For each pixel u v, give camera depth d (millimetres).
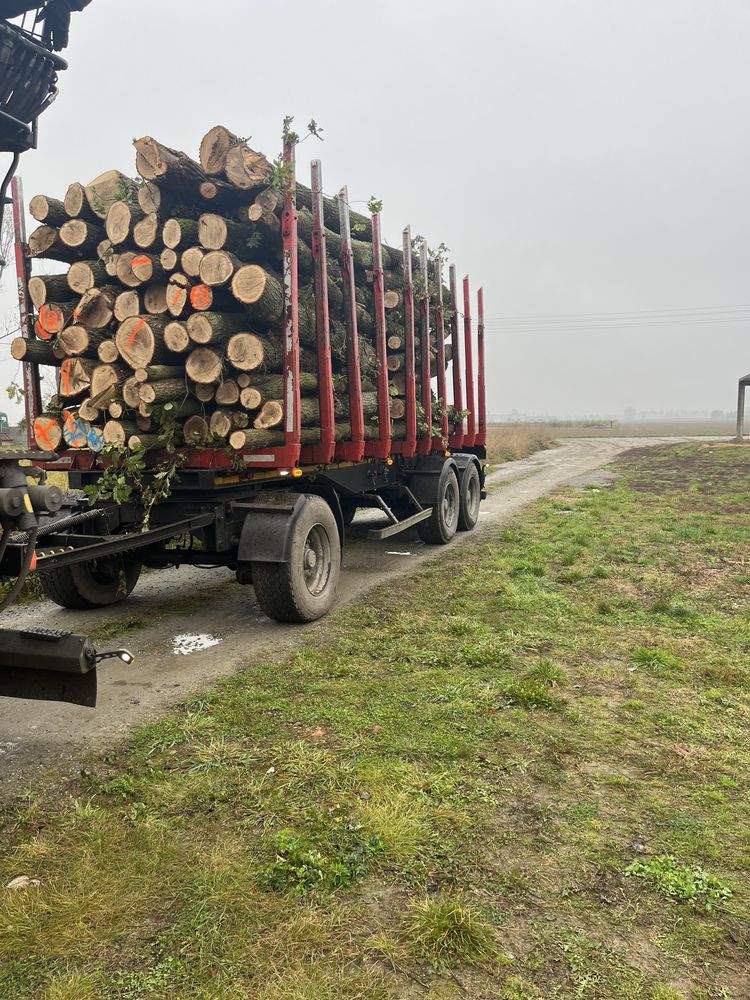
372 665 4938
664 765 3496
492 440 32062
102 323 5367
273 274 5285
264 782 3326
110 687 4621
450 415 9688
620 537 9641
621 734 3838
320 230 5727
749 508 12336
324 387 5926
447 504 9562
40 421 5660
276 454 5293
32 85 3428
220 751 3645
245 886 2582
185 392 5348
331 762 3506
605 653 5152
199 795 3223
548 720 4016
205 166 5086
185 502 5719
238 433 5148
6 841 2896
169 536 5203
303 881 2604
